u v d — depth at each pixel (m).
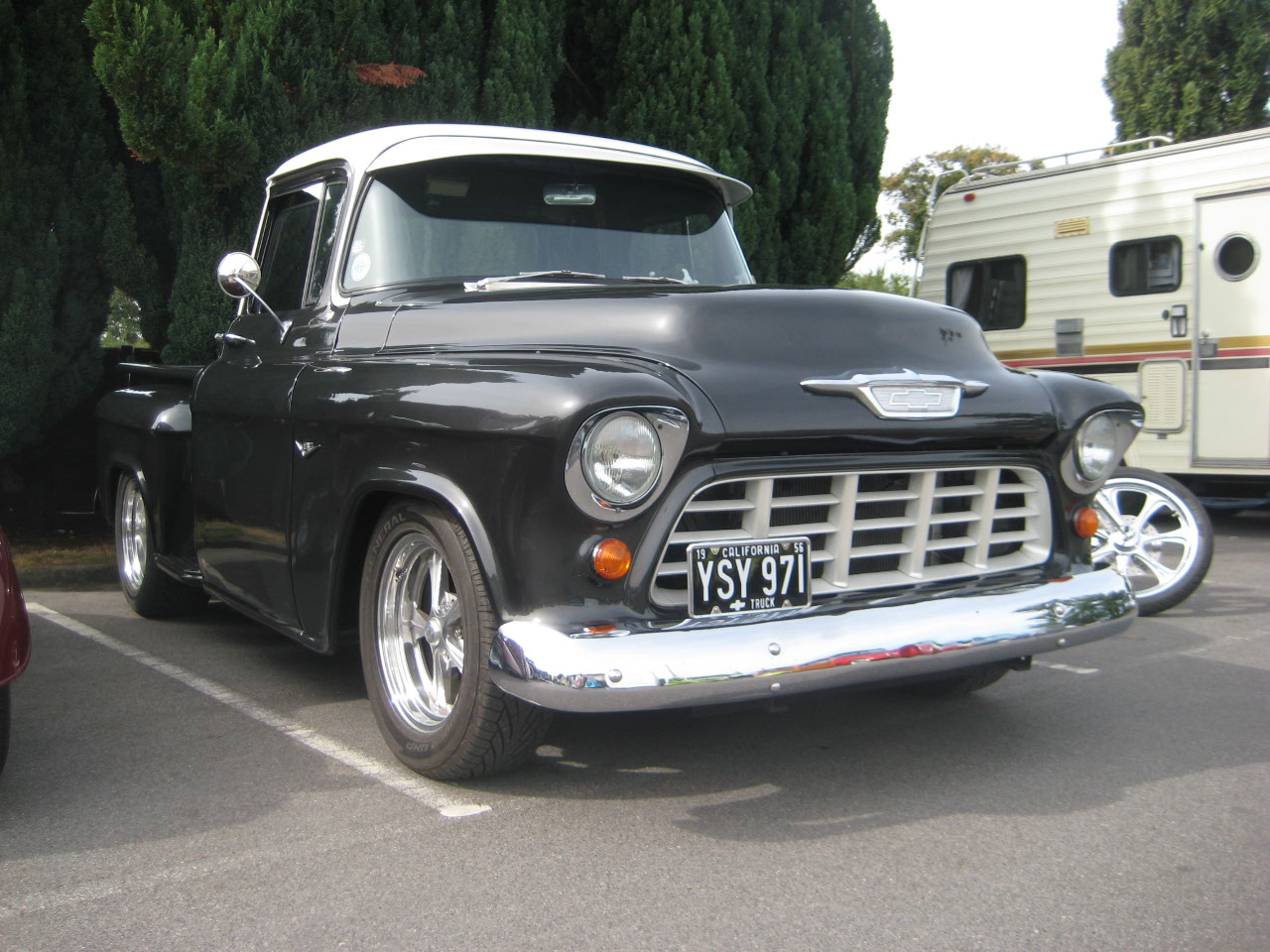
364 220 4.00
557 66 8.75
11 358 7.03
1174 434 9.49
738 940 2.46
